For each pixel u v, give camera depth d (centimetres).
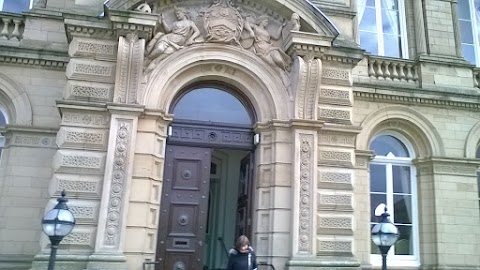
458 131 1214
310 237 893
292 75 973
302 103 955
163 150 927
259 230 922
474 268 1121
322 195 931
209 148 984
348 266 894
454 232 1139
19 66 1031
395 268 1117
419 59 1246
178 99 995
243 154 1373
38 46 1046
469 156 1200
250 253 782
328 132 968
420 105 1207
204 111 1006
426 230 1148
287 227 905
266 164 955
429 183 1172
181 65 943
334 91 994
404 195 1195
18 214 961
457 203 1159
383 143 1220
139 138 891
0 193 966
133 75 896
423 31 1291
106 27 914
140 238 852
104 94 898
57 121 1020
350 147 973
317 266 875
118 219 835
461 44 1332
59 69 1045
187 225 933
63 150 858
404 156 1219
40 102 1022
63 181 841
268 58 980
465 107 1230
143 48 898
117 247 823
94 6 975
